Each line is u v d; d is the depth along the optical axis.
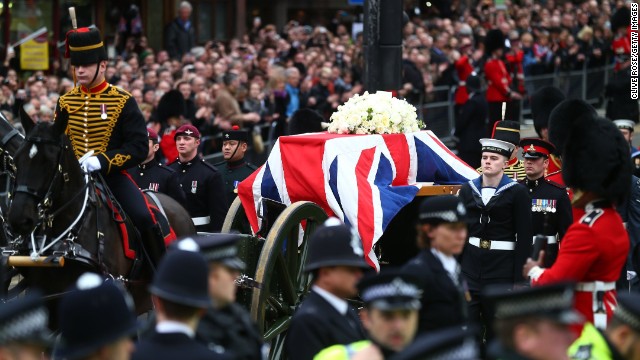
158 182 38.25
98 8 76.31
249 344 20.33
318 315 20.58
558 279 24.89
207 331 19.62
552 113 30.83
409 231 34.25
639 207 34.22
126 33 74.56
